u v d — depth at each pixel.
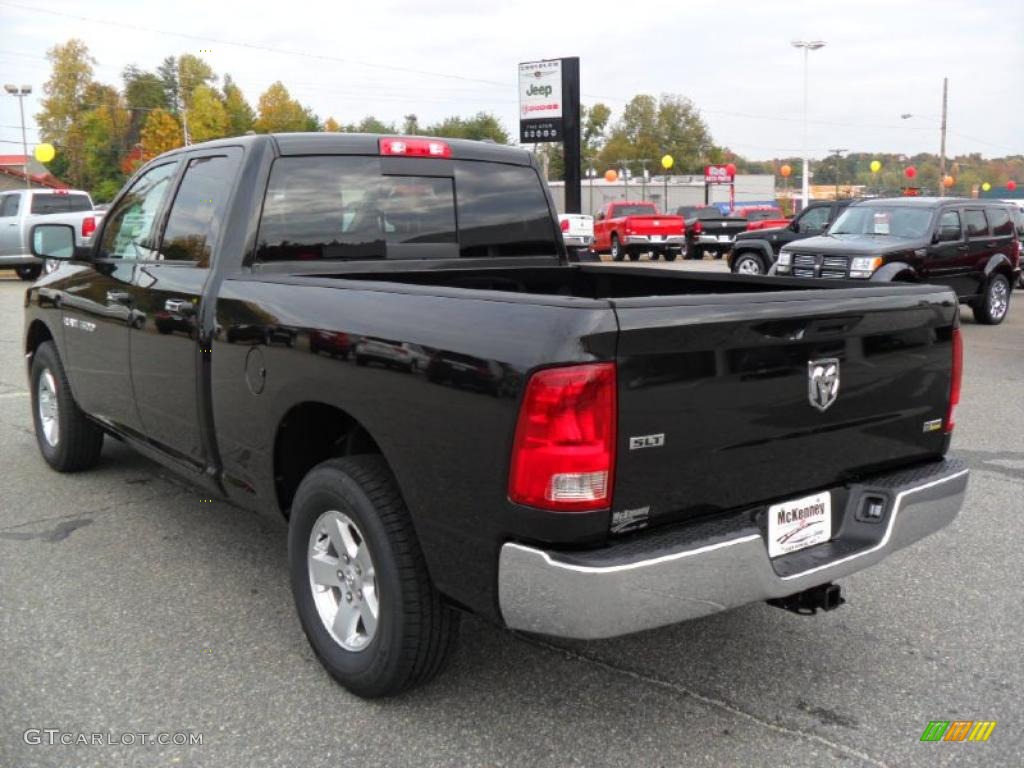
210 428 3.93
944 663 3.54
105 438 6.79
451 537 2.77
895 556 4.63
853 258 13.19
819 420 2.99
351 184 4.15
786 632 3.79
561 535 2.52
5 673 3.40
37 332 5.85
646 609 2.57
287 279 3.51
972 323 15.22
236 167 3.97
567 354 2.46
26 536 4.78
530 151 4.88
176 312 4.02
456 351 2.70
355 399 3.05
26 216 20.67
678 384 2.62
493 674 3.42
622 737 3.03
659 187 74.75
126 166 89.50
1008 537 4.89
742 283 4.20
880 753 2.95
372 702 3.21
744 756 2.92
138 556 4.52
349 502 3.07
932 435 3.44
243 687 3.31
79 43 95.12
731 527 2.76
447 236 4.48
